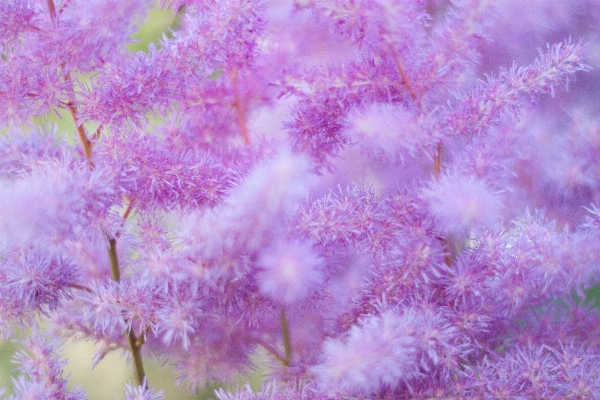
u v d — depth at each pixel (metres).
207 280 0.45
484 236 0.46
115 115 0.47
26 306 0.47
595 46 0.49
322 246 0.47
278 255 0.45
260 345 0.49
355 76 0.46
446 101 0.47
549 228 0.47
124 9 0.46
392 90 0.46
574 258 0.45
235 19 0.47
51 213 0.44
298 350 0.49
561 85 0.50
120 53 0.47
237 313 0.48
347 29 0.45
